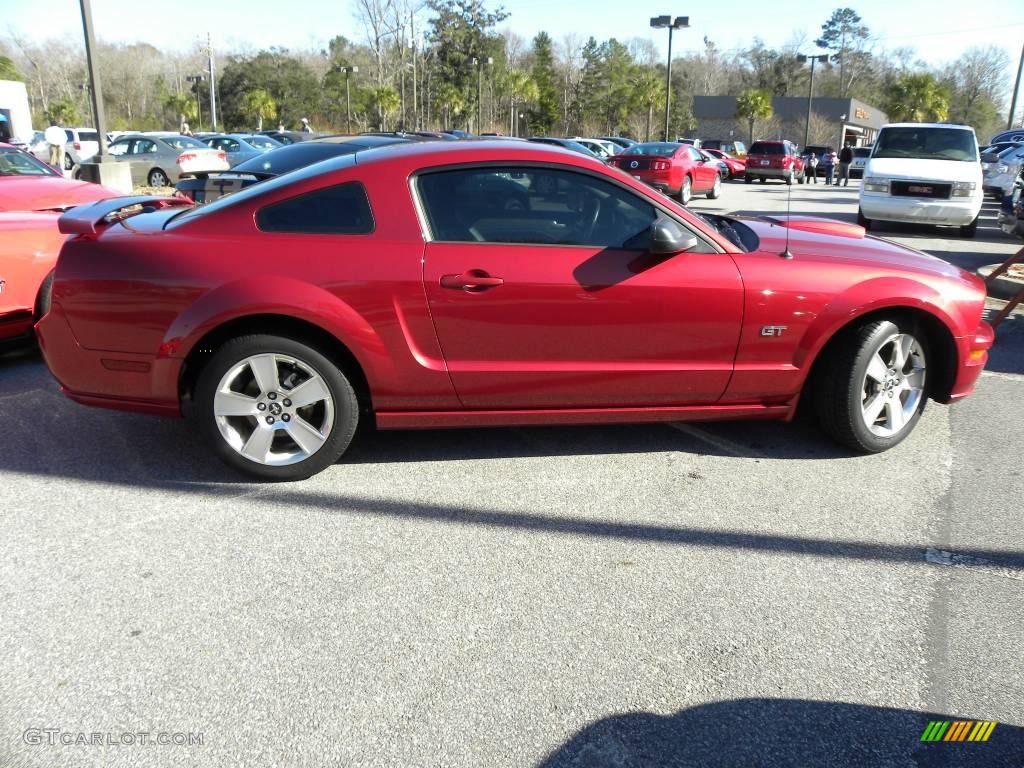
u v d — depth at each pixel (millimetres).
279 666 2443
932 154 13039
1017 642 2590
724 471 3877
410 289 3455
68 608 2715
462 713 2260
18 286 5207
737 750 2139
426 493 3609
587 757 2109
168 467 3834
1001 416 4652
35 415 4496
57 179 8117
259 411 3559
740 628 2654
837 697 2342
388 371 3541
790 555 3111
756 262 3703
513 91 71250
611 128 83562
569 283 3521
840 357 3875
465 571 2977
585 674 2426
